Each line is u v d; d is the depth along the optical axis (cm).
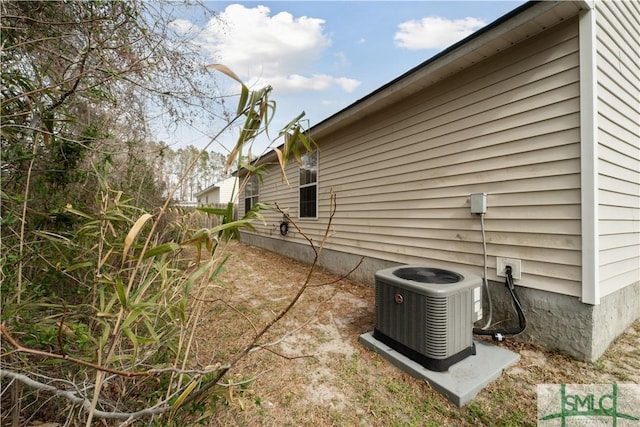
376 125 446
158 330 159
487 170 294
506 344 260
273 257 764
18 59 160
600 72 240
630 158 290
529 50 260
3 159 143
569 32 235
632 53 295
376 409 186
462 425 172
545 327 250
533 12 233
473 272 306
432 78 335
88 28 174
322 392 203
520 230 267
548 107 248
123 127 252
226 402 159
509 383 207
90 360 124
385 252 433
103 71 178
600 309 235
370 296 416
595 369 218
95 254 171
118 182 238
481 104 299
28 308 130
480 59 295
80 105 194
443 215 341
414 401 193
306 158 666
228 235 126
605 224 243
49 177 175
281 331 297
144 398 160
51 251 162
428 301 217
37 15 167
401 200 402
